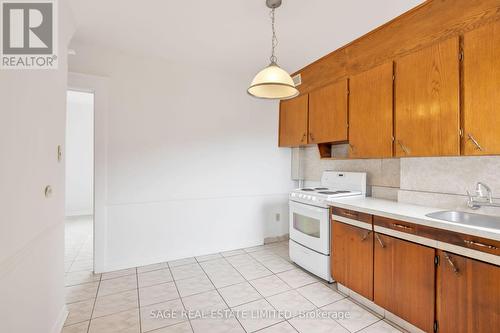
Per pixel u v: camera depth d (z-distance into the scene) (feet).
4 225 3.32
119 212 8.85
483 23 5.08
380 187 8.55
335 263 7.57
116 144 8.75
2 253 3.27
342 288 7.42
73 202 17.88
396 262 5.83
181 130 9.86
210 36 7.66
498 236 4.10
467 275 4.56
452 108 5.54
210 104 10.43
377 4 6.05
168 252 9.68
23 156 3.86
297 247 9.07
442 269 4.94
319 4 6.03
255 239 11.59
